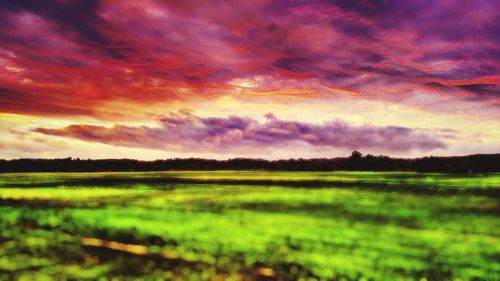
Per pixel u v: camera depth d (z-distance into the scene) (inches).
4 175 3353.8
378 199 1226.0
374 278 411.5
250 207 1033.5
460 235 644.1
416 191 1501.0
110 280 383.2
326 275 416.2
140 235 599.5
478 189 1560.0
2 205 1032.2
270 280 394.0
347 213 911.7
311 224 742.5
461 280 412.2
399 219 812.6
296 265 448.5
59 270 411.8
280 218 818.2
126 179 2581.2
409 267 450.6
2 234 603.2
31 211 898.1
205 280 388.5
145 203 1120.8
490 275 428.1
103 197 1302.9
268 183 2091.5
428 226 727.7
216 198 1269.7
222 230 655.8
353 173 3316.9
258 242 559.2
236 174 3410.4
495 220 800.9
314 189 1647.4
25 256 465.1
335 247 538.0
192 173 3774.6
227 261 455.2
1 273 400.5
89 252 488.1
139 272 407.8
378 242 577.9
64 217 796.6
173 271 413.7
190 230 649.0
